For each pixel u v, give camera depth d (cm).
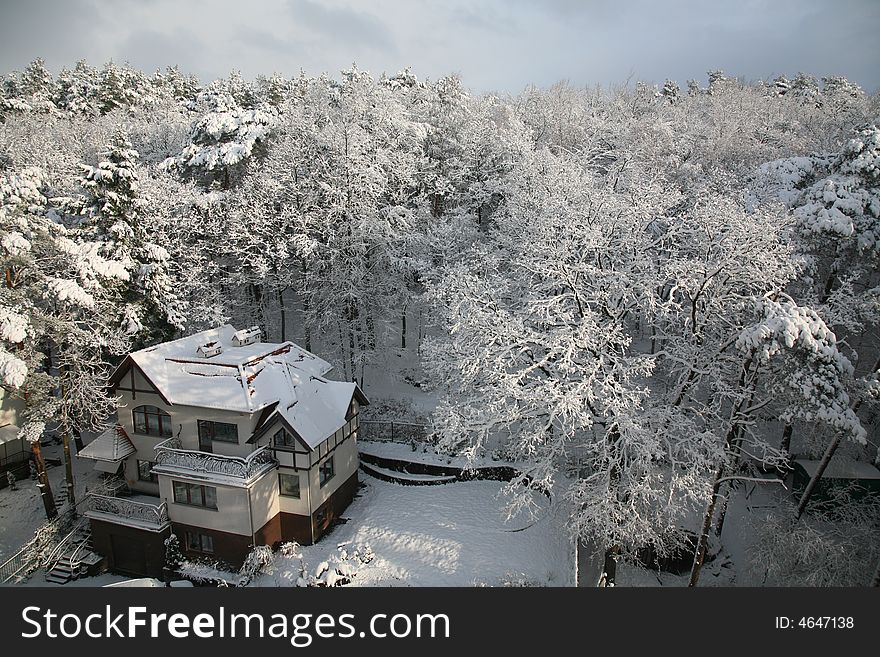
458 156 4103
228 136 3706
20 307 2295
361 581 2169
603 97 5944
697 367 2123
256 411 2322
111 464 2588
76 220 3469
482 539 2373
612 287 2162
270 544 2406
